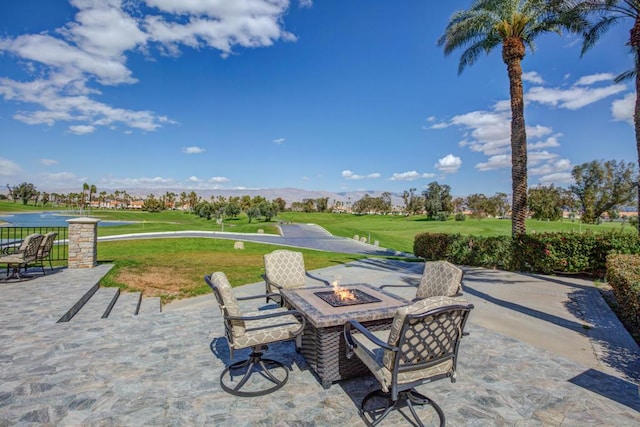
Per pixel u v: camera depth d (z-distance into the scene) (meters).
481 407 2.83
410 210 80.69
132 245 16.11
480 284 8.27
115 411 2.68
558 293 7.24
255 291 7.45
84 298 5.95
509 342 4.29
